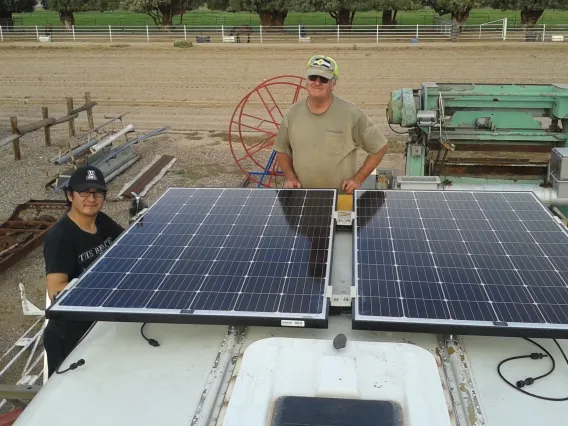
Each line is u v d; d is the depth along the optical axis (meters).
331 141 4.18
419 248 2.79
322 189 3.61
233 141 14.24
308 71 3.95
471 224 3.04
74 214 3.77
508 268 2.60
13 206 10.20
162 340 2.53
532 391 2.17
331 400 1.95
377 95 19.44
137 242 2.99
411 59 26.80
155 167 11.99
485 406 2.10
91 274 2.70
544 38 32.38
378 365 2.10
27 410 2.16
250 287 2.52
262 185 9.52
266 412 1.91
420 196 3.46
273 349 2.20
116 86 22.31
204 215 3.28
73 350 2.49
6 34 37.03
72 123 14.74
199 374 2.30
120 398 2.20
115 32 37.50
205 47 31.81
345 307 2.58
